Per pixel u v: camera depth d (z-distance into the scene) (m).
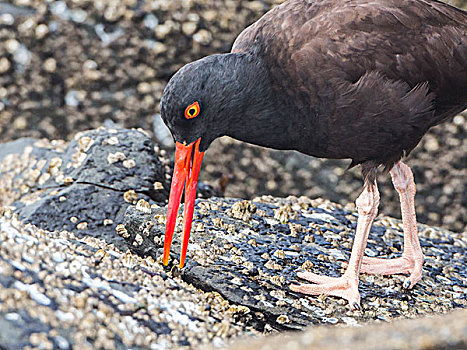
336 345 5.33
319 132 8.77
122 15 15.13
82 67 15.27
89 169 10.50
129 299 6.85
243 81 8.51
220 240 9.16
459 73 8.91
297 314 8.16
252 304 8.16
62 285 6.62
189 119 8.30
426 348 5.10
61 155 11.10
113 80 15.26
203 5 15.12
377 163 9.03
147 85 15.23
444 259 10.09
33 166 11.19
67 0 15.34
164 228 8.97
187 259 8.62
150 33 15.12
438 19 8.92
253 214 10.00
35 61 15.35
